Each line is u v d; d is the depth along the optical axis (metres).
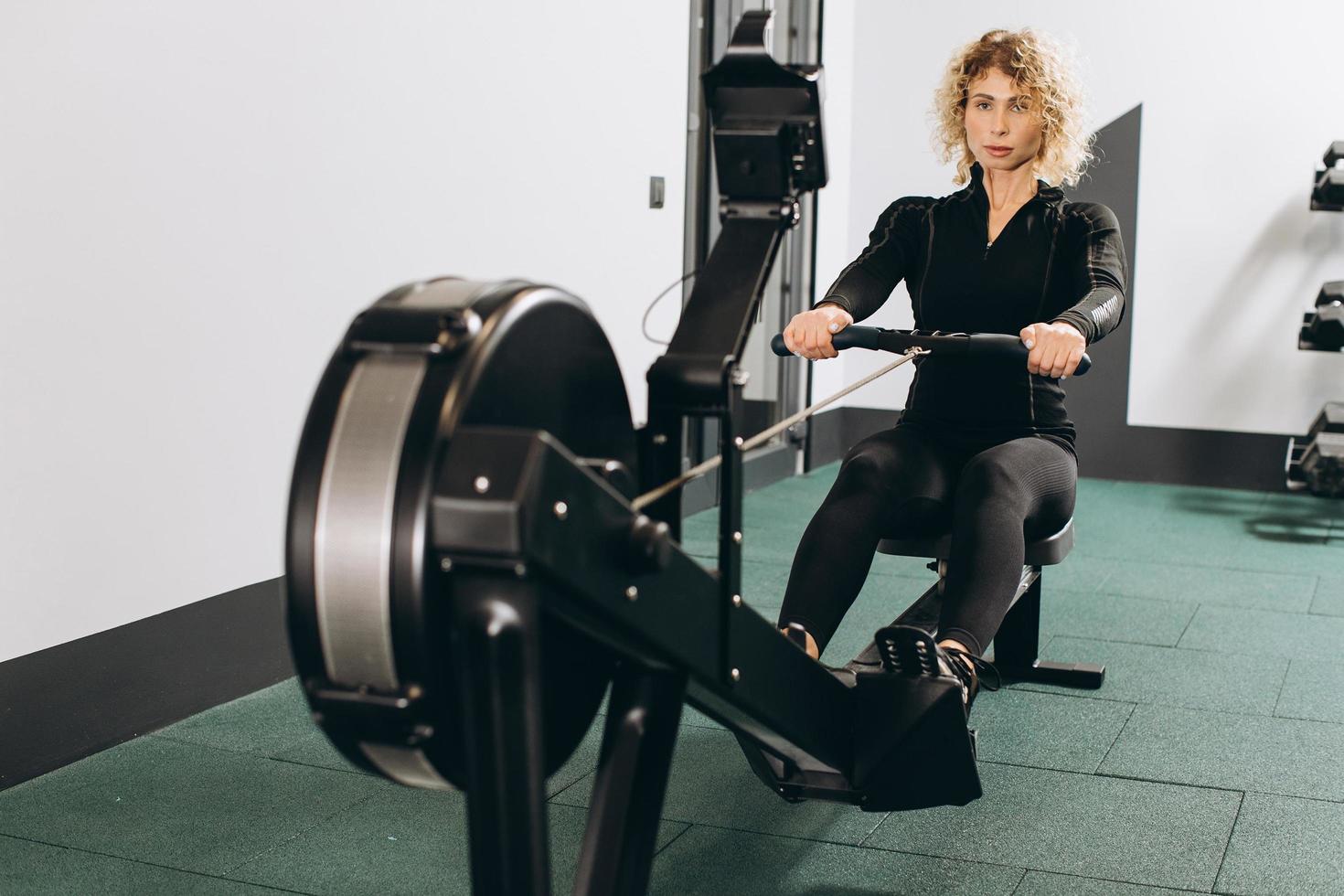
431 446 1.04
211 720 2.48
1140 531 4.48
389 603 1.04
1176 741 2.44
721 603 1.33
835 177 5.64
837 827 2.04
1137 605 3.47
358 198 2.82
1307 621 3.33
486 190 3.27
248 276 2.54
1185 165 5.34
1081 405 5.57
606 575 1.09
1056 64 2.17
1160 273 5.41
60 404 2.17
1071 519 2.19
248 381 2.57
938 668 1.65
